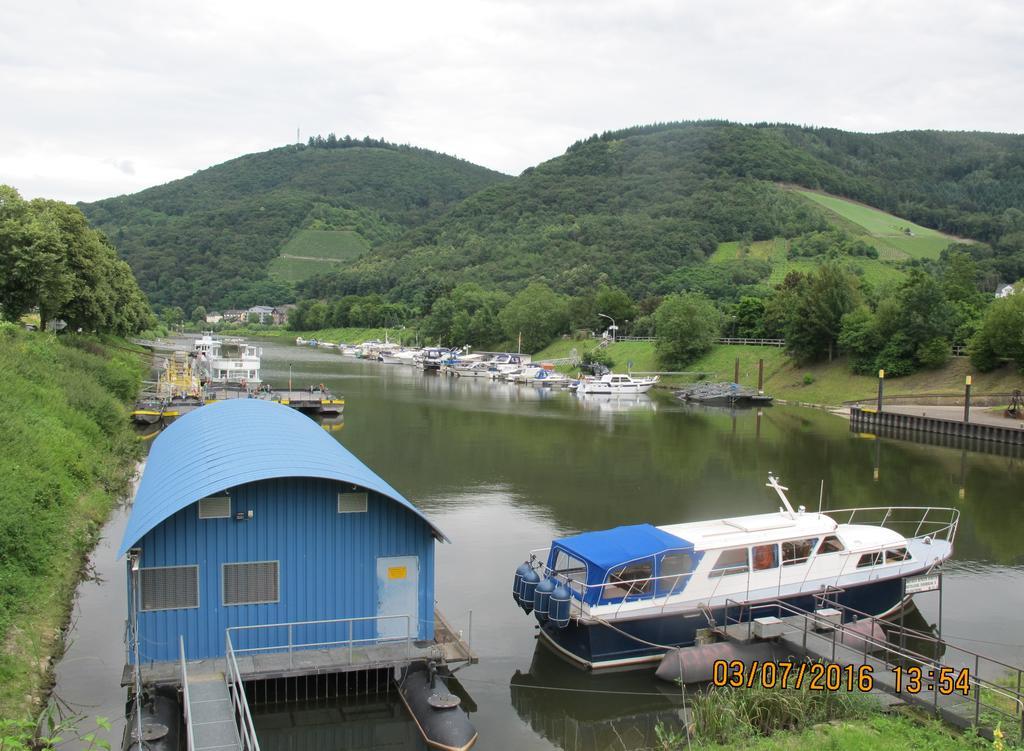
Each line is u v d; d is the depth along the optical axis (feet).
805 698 58.65
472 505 131.54
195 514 62.18
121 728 59.57
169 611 62.18
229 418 88.94
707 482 152.15
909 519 127.85
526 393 324.60
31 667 65.77
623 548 74.49
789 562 78.13
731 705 57.82
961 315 282.15
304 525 64.59
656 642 72.02
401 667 65.16
